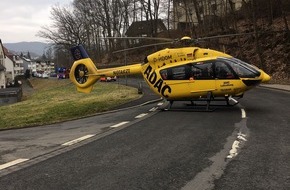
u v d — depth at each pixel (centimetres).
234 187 603
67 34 9131
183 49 1766
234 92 1661
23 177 693
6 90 4591
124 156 842
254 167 715
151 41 7525
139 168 734
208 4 6056
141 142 1003
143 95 2983
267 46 4231
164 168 729
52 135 1224
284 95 2419
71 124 1541
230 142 960
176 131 1165
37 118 1936
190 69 1733
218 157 803
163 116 1570
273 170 693
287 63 3775
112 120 1537
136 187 617
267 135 1046
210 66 1688
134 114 1714
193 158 802
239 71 1636
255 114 1519
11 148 1002
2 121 1906
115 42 8938
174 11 7088
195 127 1232
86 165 770
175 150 888
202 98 1741
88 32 9406
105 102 2561
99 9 9131
